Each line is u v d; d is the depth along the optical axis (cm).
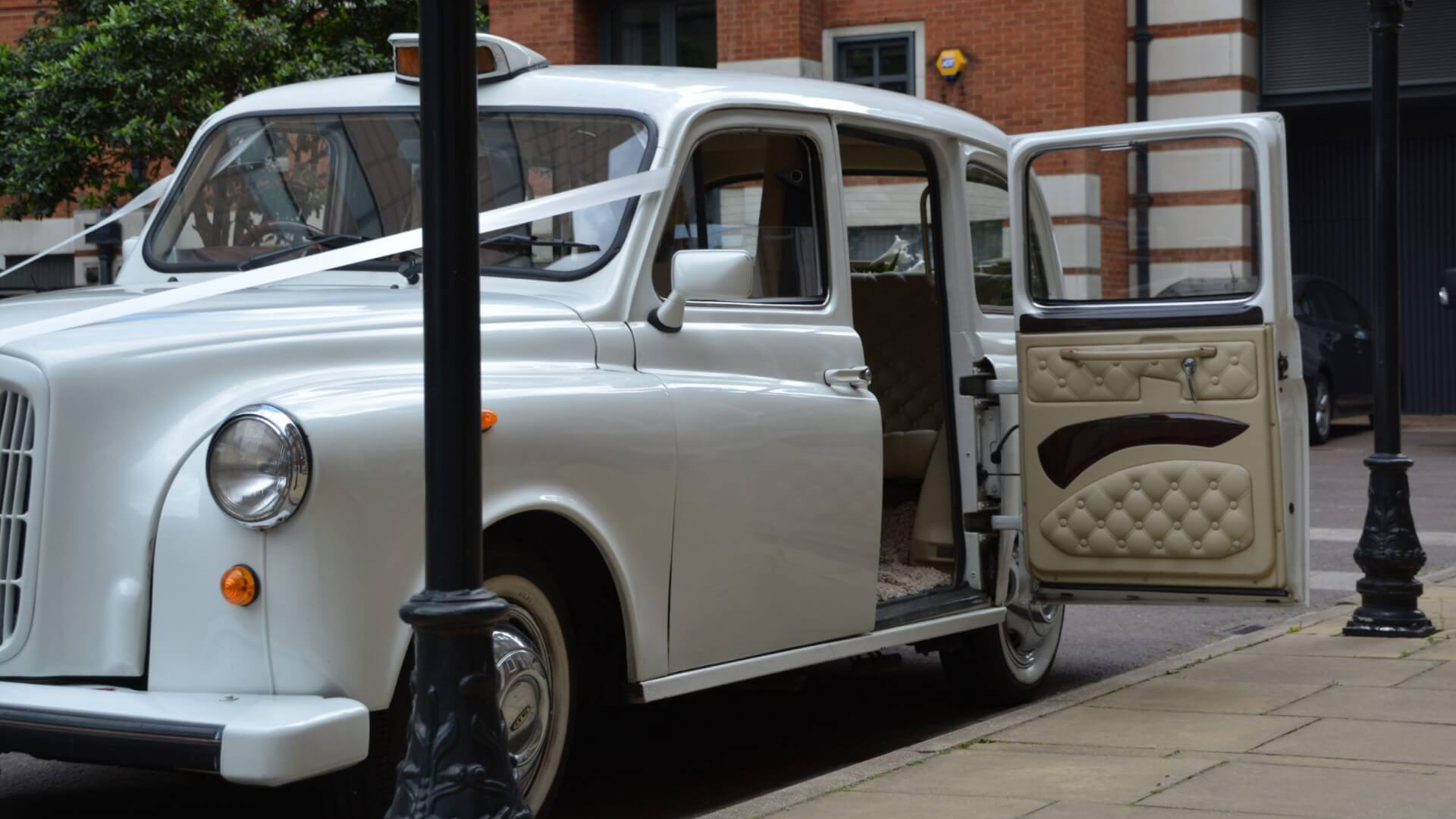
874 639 654
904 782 567
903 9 2352
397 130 627
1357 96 2372
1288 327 707
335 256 559
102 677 452
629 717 778
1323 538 1348
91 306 529
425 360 398
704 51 2503
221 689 445
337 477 447
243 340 489
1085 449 725
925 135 723
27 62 1958
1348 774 563
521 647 507
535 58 642
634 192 575
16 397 462
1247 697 705
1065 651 945
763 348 611
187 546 448
